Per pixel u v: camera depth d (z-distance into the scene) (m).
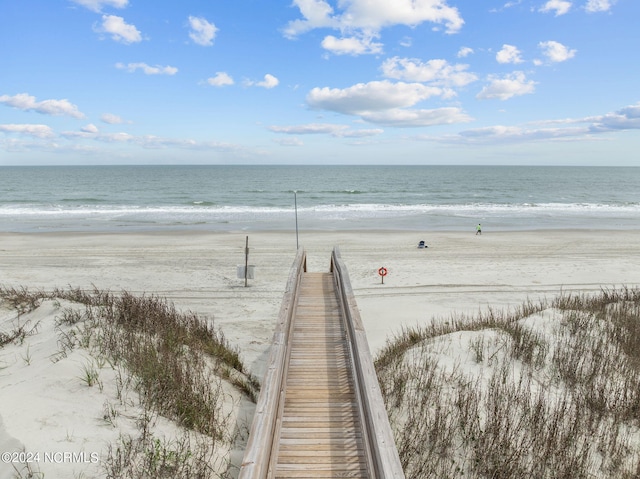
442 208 48.69
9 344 8.06
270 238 29.06
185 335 8.76
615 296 13.48
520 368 8.01
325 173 163.25
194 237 29.30
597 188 85.81
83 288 16.47
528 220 39.12
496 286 17.39
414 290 16.78
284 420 5.61
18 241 27.16
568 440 5.85
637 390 6.90
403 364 8.34
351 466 4.78
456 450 5.87
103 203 54.53
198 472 4.60
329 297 10.38
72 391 5.63
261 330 12.07
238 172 174.00
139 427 5.20
